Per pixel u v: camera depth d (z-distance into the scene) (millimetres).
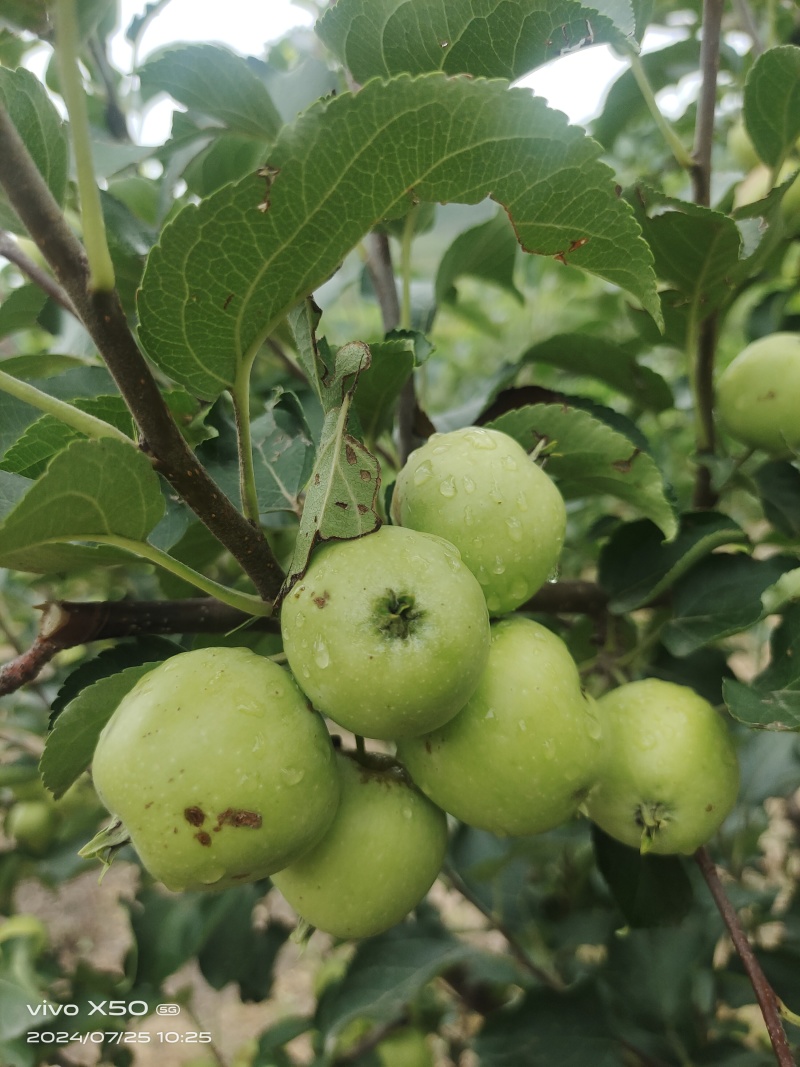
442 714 155
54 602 188
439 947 316
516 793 170
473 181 143
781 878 491
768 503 270
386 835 175
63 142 165
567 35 176
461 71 187
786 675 210
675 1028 299
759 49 328
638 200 220
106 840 157
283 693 158
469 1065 533
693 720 203
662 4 371
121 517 157
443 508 179
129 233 273
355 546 156
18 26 130
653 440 500
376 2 177
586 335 274
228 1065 453
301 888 177
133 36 314
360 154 134
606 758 190
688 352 260
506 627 184
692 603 242
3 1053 296
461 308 483
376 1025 400
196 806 146
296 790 152
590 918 353
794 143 247
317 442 234
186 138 282
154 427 146
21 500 139
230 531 162
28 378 299
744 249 228
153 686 156
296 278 149
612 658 247
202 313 149
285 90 305
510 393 264
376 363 222
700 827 200
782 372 248
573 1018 287
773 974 309
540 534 183
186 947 340
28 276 288
